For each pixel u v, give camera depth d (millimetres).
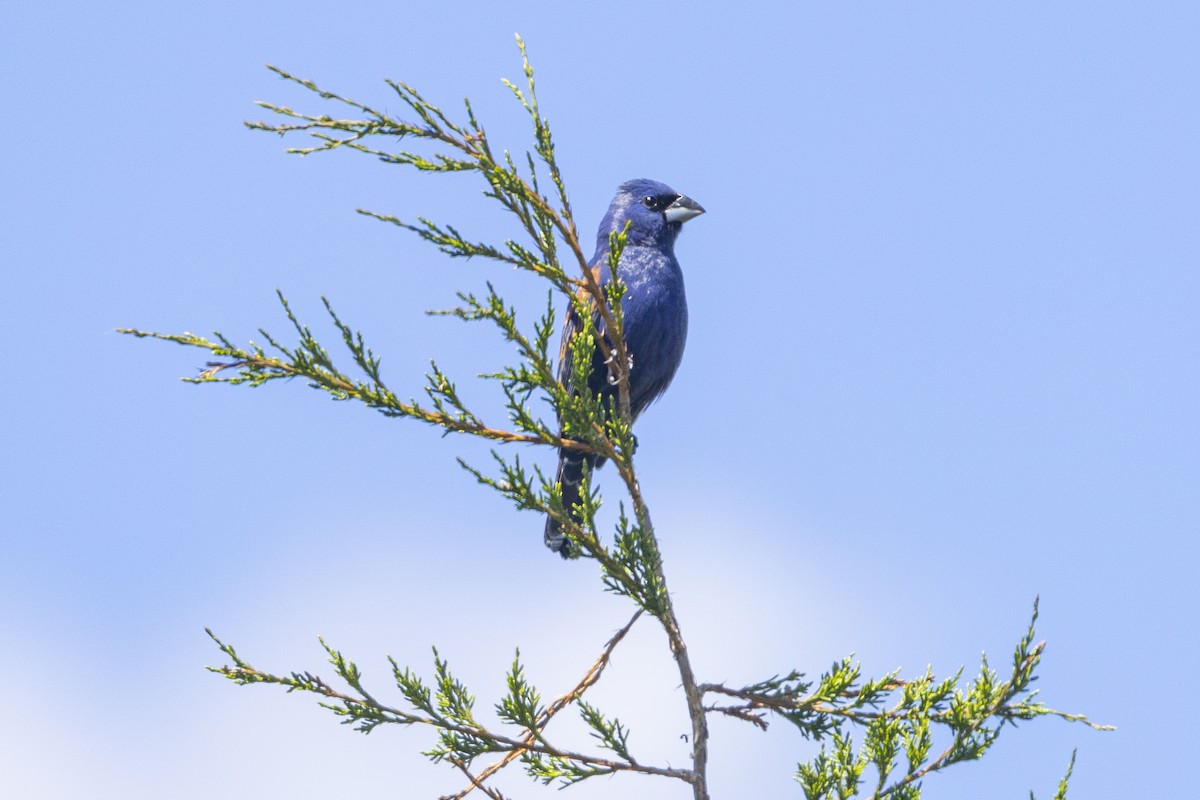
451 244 10367
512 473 9844
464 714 10047
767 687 10562
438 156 10375
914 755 9539
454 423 10453
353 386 10359
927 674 10492
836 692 10461
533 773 9922
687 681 9969
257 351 10383
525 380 10148
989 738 9570
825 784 9500
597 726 9945
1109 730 9633
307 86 10320
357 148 10367
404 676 10102
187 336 10336
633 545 9805
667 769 9805
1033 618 9781
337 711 10133
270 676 10227
